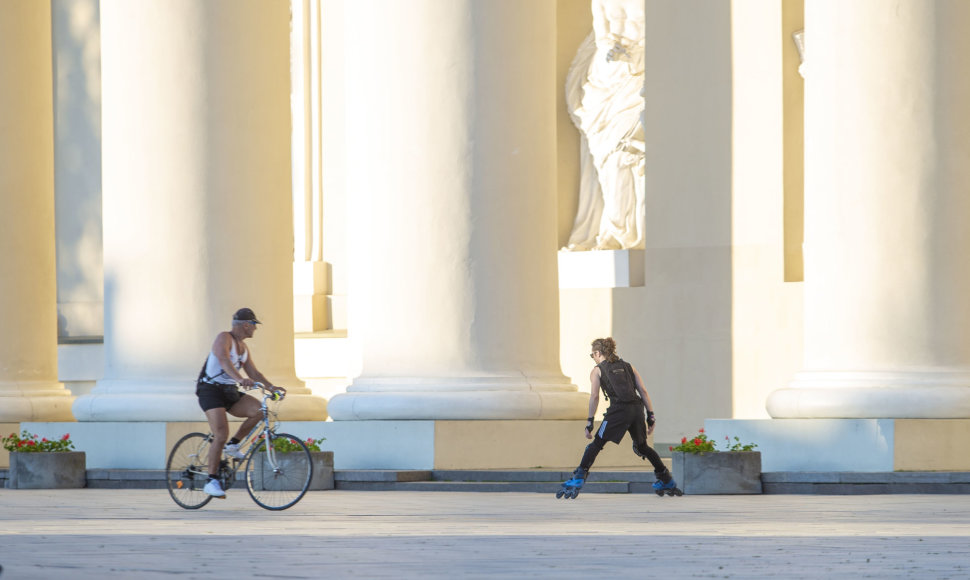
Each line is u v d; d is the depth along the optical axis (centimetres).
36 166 7062
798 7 6462
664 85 6731
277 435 4188
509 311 5416
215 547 2962
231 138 5888
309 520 3756
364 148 5497
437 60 5378
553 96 5578
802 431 5038
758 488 4759
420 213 5394
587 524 3516
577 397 5534
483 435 5372
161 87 5850
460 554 2769
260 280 5944
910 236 4997
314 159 7762
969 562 2567
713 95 6600
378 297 5459
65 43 8225
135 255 5884
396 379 5428
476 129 5378
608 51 6956
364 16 5494
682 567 2511
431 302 5391
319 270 7694
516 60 5431
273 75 6019
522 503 4400
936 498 4453
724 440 5172
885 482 4716
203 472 4256
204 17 5862
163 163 5850
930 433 4925
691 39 6662
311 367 7419
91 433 6034
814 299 5150
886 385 4969
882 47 5012
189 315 5853
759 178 6481
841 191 5069
